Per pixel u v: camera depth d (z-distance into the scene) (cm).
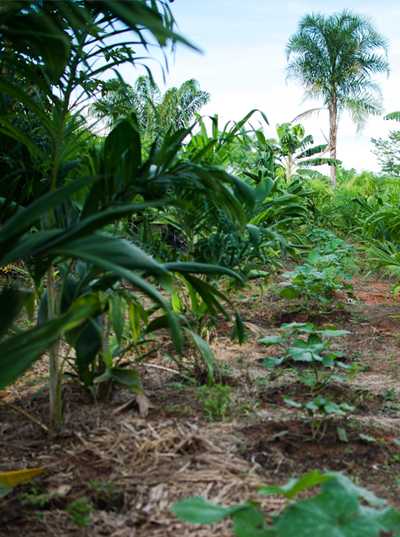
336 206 977
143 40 160
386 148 2933
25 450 181
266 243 357
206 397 230
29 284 441
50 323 122
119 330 176
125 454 176
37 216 126
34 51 171
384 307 450
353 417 215
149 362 282
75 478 164
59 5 130
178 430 193
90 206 180
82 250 127
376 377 276
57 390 190
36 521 143
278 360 242
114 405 218
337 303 434
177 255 316
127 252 130
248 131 244
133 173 187
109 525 141
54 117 201
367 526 103
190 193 265
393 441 194
